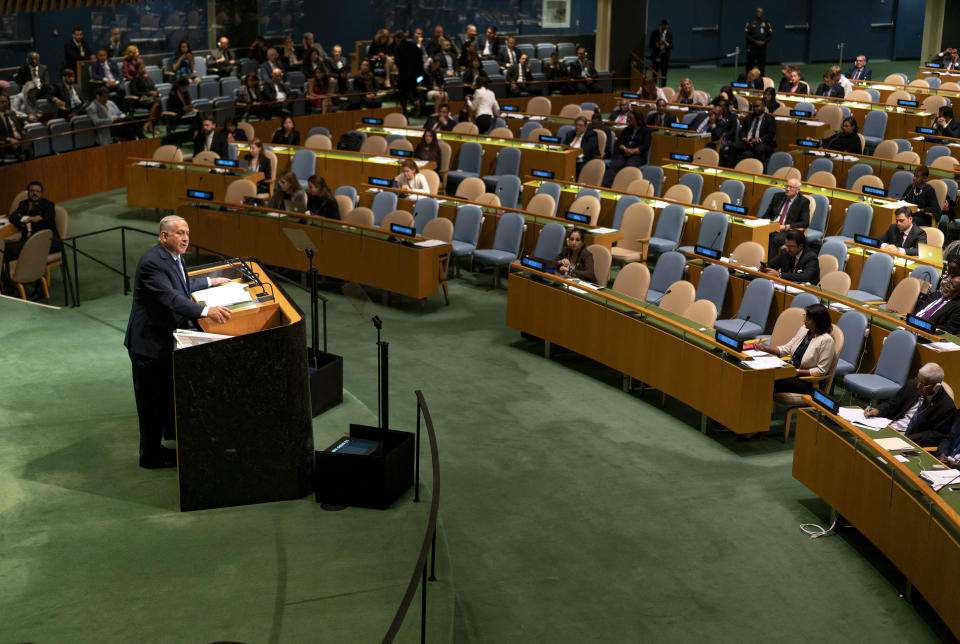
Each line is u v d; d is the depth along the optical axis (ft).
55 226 37.06
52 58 67.05
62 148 50.85
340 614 16.30
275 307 20.74
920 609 20.10
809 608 19.99
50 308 32.04
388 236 37.93
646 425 28.43
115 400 24.25
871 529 21.25
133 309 19.72
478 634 18.78
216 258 43.39
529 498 24.06
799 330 28.30
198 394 18.56
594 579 20.76
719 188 45.80
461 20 87.97
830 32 103.91
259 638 15.57
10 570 17.02
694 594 20.34
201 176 47.91
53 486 19.88
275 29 79.00
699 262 35.68
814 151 52.95
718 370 26.94
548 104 66.80
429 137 52.16
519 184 48.08
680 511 23.61
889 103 72.59
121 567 17.25
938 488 19.49
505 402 29.71
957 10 95.09
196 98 64.34
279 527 18.83
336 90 67.82
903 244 37.11
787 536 22.65
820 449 23.15
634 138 52.19
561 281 33.04
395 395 29.91
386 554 18.12
